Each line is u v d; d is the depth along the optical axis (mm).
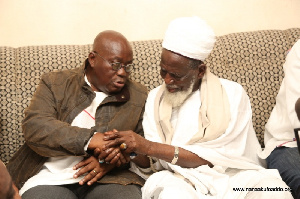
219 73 2832
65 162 2328
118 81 2393
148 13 3221
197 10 3254
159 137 2381
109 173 2361
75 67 2783
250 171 2268
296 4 3324
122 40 2406
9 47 2832
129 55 2404
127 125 2449
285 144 2453
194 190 2133
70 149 2211
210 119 2314
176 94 2352
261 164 2545
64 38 3170
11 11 3084
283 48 2916
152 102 2488
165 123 2379
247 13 3299
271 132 2568
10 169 2393
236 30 3312
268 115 2797
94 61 2432
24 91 2680
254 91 2812
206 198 2115
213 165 2293
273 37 2945
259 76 2840
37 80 2715
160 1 3215
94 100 2475
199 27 2266
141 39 3244
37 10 3109
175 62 2250
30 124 2293
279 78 2848
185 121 2379
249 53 2889
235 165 2301
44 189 2186
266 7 3307
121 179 2299
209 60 2863
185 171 2219
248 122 2428
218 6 3268
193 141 2303
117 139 2209
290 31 2994
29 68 2732
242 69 2848
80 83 2465
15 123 2637
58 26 3148
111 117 2449
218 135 2312
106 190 2229
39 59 2760
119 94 2484
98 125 2404
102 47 2387
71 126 2268
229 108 2355
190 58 2262
